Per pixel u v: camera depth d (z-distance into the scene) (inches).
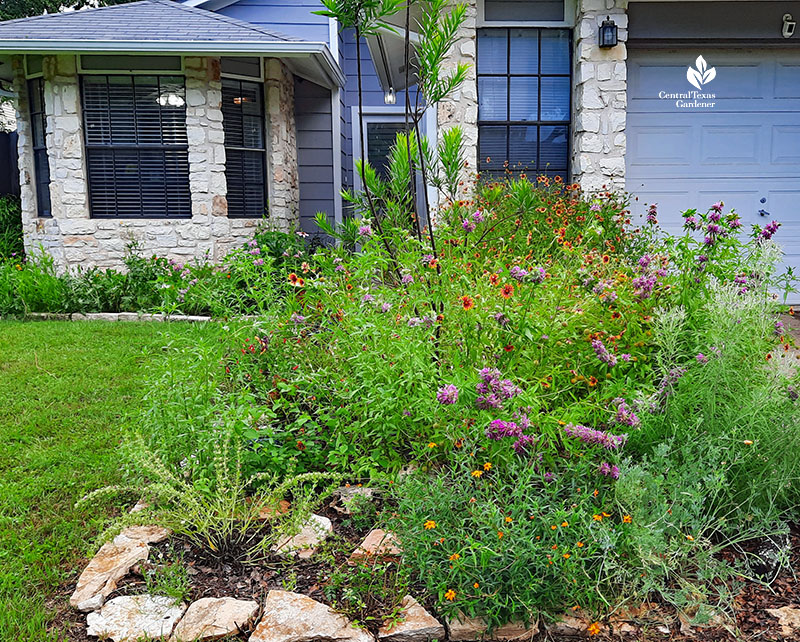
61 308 277.0
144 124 314.3
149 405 126.6
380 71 358.3
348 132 418.0
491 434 99.8
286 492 113.2
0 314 274.5
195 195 314.2
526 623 83.5
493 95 262.7
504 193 227.1
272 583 92.4
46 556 99.4
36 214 340.8
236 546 99.0
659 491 90.7
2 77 369.1
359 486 115.3
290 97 372.5
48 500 115.7
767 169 265.9
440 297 131.6
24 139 334.0
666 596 83.7
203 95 310.8
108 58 306.8
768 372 110.9
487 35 259.6
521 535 84.0
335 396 124.3
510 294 125.6
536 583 82.1
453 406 107.1
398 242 150.5
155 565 95.0
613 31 242.1
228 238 323.3
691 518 89.0
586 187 251.9
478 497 94.7
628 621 84.8
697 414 108.4
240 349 140.4
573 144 261.4
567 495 98.4
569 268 155.6
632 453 108.1
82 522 108.8
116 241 312.3
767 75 261.4
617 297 130.6
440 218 215.9
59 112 306.0
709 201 267.6
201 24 319.3
